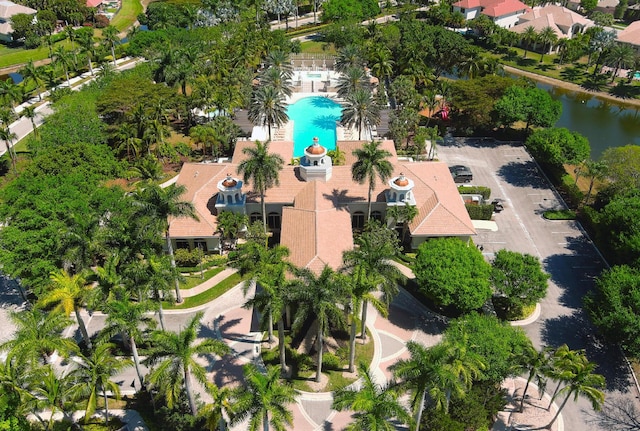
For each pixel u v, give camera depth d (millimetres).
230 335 60938
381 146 88375
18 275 62812
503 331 52812
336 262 61031
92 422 50844
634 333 53438
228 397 43531
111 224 63562
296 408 52375
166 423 49750
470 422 48406
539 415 52031
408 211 72375
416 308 65188
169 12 169000
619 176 78938
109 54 150375
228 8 164000
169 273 55469
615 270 60344
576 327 62688
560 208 84000
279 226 78938
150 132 91938
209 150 100250
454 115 106750
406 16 156250
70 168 76438
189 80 109875
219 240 73562
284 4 170000
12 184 70500
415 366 42656
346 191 76625
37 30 159625
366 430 43906
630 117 120500
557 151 86500
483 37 161750
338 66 117250
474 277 59625
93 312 64375
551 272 71188
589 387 46812
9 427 43531
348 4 165375
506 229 79688
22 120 111062
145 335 53094
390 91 110188
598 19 164125
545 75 138000
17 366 45656
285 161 84125
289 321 60688
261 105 87500
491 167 95000
